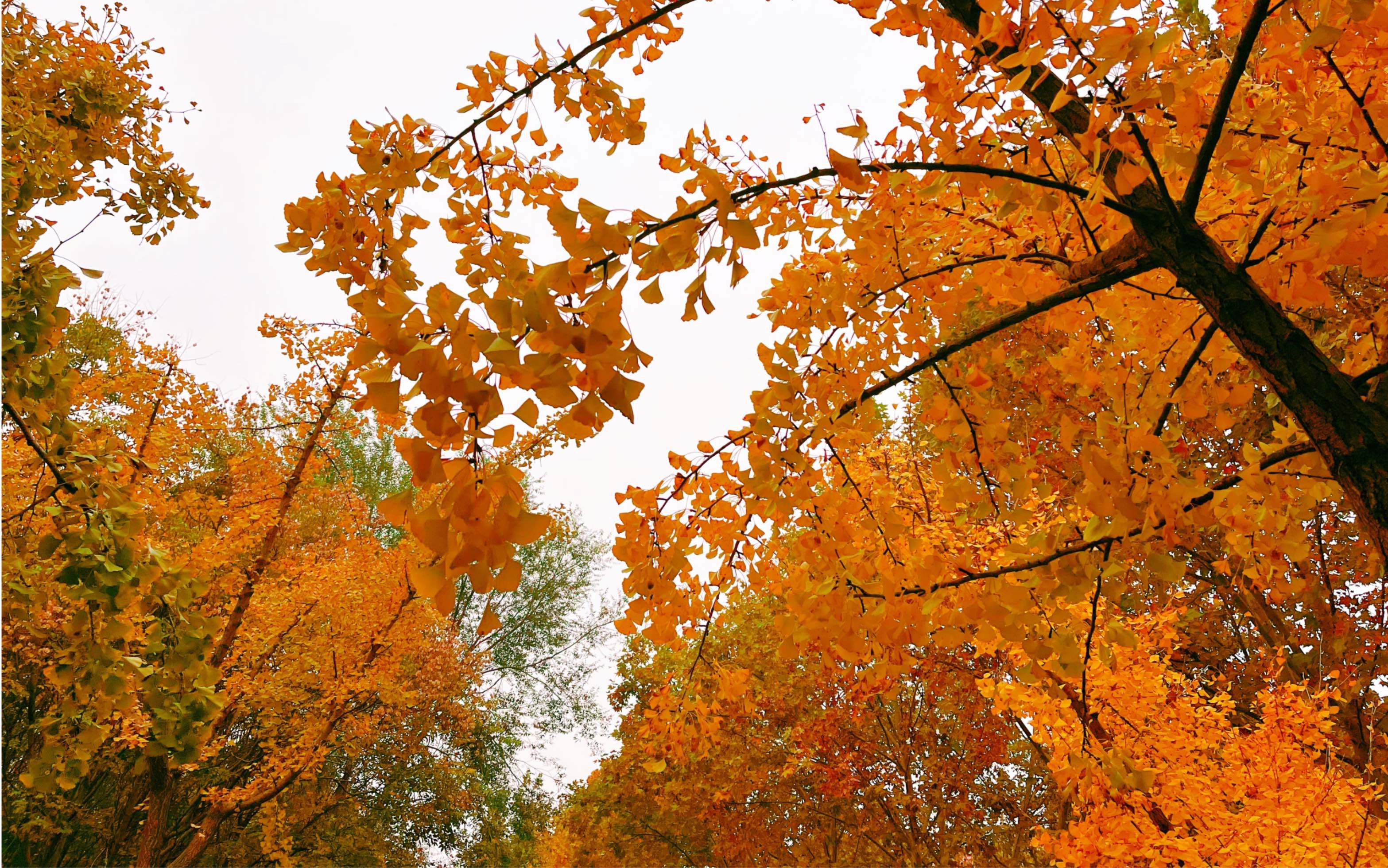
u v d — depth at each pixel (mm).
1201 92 1938
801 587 1990
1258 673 5410
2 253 2502
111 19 4777
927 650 6801
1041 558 1741
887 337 2180
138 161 4742
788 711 9164
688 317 1176
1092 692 3223
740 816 9477
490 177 1893
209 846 10539
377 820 11977
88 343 10258
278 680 7781
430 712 10625
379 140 1586
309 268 1593
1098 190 1461
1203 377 2018
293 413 8375
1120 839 2875
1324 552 5250
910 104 1896
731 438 2104
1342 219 1375
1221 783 3373
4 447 4727
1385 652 5105
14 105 3482
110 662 2406
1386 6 1284
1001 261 2096
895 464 3340
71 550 2393
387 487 16906
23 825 8867
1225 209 1994
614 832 11578
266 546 8242
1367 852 2943
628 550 2146
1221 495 1845
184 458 7879
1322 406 1501
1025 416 4754
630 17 1972
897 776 7938
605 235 1028
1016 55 1311
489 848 13695
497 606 17281
